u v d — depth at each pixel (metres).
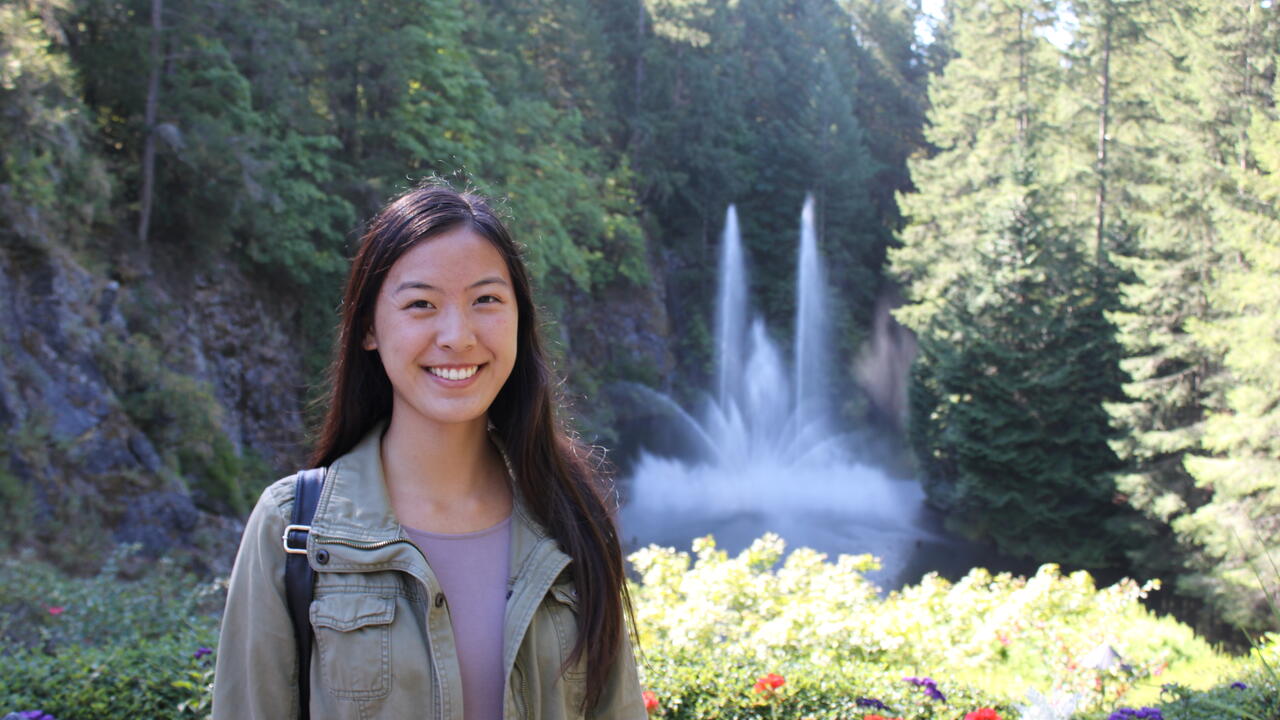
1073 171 28.02
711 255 41.03
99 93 17.98
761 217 41.09
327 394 1.87
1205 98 20.44
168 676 5.00
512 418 1.82
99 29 17.89
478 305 1.65
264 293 21.06
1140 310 21.19
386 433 1.78
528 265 1.84
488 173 25.30
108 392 13.62
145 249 18.06
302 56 20.27
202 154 17.36
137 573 11.78
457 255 1.62
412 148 22.75
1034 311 21.81
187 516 13.35
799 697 5.21
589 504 1.85
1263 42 19.94
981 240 24.25
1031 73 33.84
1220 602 16.25
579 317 35.19
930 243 35.53
